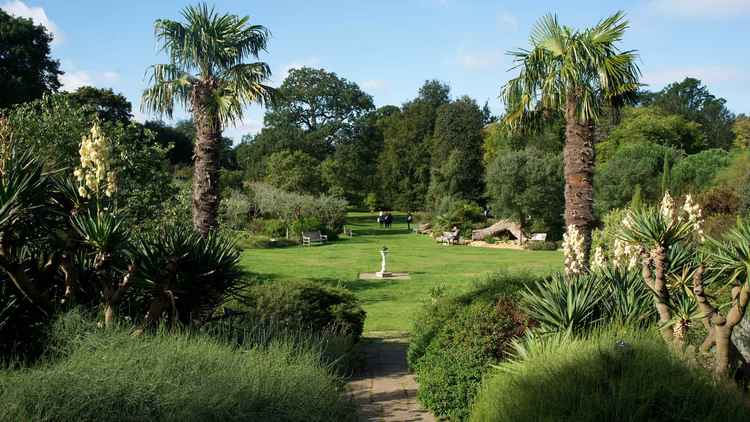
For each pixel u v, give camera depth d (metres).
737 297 4.72
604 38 11.05
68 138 11.94
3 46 36.62
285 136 68.81
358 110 74.88
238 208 41.12
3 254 5.59
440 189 55.38
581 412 4.00
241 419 4.35
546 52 11.47
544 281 7.45
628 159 40.91
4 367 4.80
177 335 5.73
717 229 16.73
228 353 5.43
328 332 8.55
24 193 5.69
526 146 48.97
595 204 39.84
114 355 4.73
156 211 12.88
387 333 12.46
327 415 4.91
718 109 77.06
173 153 62.72
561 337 5.78
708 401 4.05
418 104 75.81
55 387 4.11
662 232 5.26
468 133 61.91
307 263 28.91
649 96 79.94
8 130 6.22
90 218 5.79
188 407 4.19
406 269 27.09
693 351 5.05
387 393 7.43
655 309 6.41
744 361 4.94
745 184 21.03
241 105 12.97
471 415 5.31
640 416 3.89
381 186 70.75
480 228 47.53
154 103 13.16
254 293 9.45
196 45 12.64
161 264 6.30
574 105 11.20
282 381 4.98
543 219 43.22
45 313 5.73
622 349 4.70
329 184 62.88
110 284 6.04
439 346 6.77
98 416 3.99
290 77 72.94
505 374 5.23
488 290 7.85
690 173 37.38
